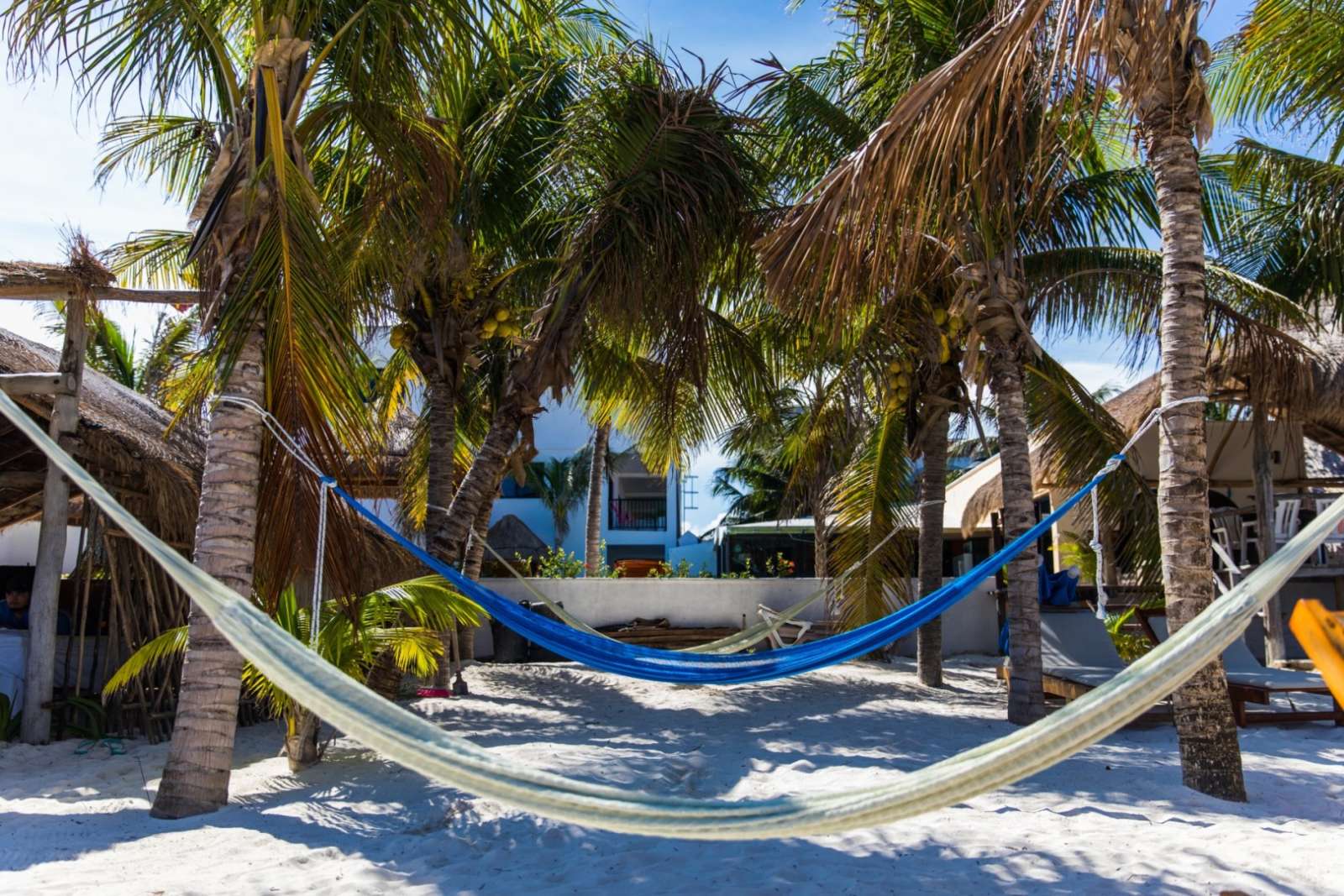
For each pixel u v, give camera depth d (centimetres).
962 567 2381
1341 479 1577
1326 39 880
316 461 642
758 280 1084
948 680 1294
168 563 286
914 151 568
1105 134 1039
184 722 583
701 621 1598
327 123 721
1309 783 645
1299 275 1308
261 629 276
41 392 852
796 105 998
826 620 1274
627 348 1191
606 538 3139
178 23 637
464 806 569
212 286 644
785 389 1584
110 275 821
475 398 1382
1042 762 243
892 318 1063
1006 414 952
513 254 1180
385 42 666
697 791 642
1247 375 1185
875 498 1195
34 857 480
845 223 609
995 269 931
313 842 509
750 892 433
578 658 653
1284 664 1291
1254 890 423
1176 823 538
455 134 979
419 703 1080
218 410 614
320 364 628
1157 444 1486
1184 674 244
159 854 485
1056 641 1077
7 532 1802
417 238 805
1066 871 455
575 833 522
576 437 2959
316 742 715
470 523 1003
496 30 787
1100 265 1027
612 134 966
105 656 925
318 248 631
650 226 984
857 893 430
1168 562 606
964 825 538
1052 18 525
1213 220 1112
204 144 830
